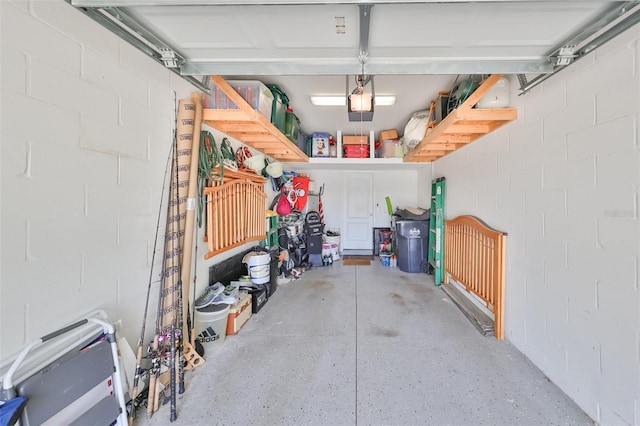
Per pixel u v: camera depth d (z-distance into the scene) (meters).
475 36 1.37
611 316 1.36
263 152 3.74
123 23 1.29
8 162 1.00
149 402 1.51
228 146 2.66
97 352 1.25
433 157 4.22
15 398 0.94
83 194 1.31
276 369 1.93
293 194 4.64
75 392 1.15
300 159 4.38
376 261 5.43
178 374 1.70
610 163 1.35
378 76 2.62
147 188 1.74
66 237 1.23
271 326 2.60
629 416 1.27
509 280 2.29
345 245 6.26
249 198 3.08
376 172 6.18
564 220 1.67
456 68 1.63
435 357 2.07
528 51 1.50
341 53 1.56
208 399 1.65
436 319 2.74
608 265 1.37
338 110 3.69
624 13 1.16
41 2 1.09
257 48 1.52
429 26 1.29
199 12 1.22
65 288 1.23
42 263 1.13
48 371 1.07
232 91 2.10
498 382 1.79
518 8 1.15
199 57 1.63
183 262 1.92
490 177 2.62
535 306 1.96
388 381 1.80
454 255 3.55
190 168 1.98
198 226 2.27
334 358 2.06
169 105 1.91
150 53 1.55
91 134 1.34
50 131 1.14
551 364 1.80
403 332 2.47
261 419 1.50
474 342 2.29
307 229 5.10
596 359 1.45
